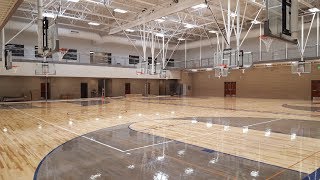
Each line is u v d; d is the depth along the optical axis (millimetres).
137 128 9055
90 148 6270
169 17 20719
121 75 26312
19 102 20875
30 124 10070
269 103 18875
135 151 5949
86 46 26578
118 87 28781
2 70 19719
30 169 4750
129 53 30000
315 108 15180
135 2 17000
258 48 24938
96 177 4301
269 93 24469
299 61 19953
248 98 25062
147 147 6309
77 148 6285
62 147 6402
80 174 4453
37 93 23594
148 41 28344
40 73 21453
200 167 4742
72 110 14922
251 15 20016
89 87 27141
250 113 13094
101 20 22719
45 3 17219
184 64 32625
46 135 7918
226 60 15938
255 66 24312
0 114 13266
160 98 25875
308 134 7723
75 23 24156
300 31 21234
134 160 5238
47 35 9195
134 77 27266
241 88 26891
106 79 28734
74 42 25750
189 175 4328
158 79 31875
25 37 22531
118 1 16844
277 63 21812
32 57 22859
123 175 4379
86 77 24812
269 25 5246
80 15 20453
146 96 29328
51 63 21984
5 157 5555
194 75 31984
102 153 5805
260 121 10438
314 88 21484
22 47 22406
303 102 19422
